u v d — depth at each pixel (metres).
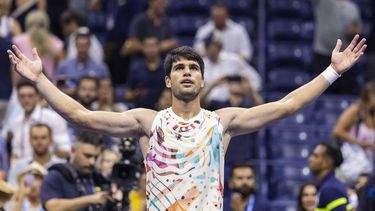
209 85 21.67
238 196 16.08
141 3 25.78
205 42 24.08
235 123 10.47
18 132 18.28
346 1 25.31
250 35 27.23
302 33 27.50
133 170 13.57
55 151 18.08
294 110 10.57
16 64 10.34
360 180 17.92
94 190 14.66
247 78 21.47
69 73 21.52
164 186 10.09
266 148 22.88
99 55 24.14
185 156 10.11
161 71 22.08
